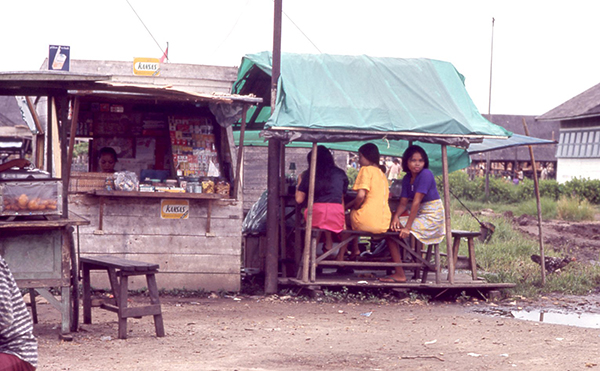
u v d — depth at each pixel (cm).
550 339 763
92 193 975
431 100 1053
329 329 798
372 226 1005
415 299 1024
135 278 1012
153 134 1094
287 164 1741
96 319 827
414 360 651
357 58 1099
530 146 1202
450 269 1045
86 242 984
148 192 982
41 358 622
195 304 947
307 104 991
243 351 674
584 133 4225
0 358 308
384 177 1027
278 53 1025
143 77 1024
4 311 307
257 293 1051
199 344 701
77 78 647
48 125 779
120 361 618
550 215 2741
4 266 312
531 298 1085
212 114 1100
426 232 1021
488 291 1074
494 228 1650
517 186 3541
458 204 3030
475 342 740
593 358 671
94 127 1078
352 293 1056
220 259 1029
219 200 1025
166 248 1011
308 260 1013
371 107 1015
